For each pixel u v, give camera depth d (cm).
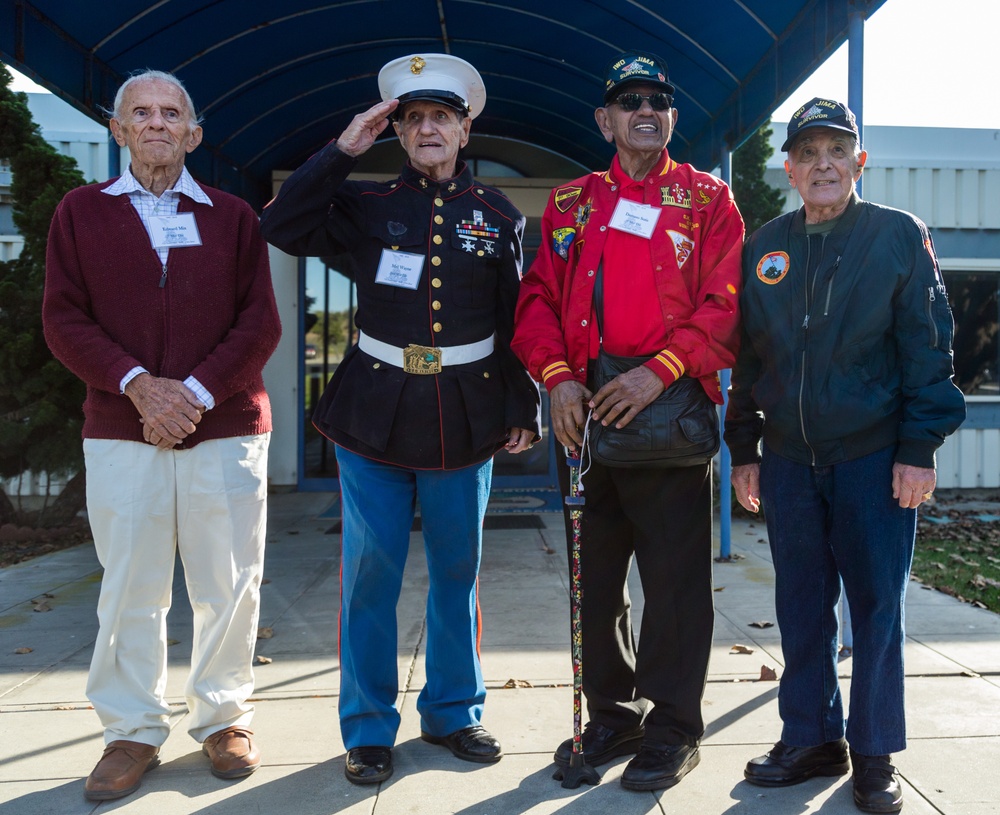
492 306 260
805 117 230
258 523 259
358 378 253
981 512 775
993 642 357
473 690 262
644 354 239
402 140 259
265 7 468
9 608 440
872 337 225
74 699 307
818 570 241
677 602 243
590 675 258
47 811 225
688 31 462
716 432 236
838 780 240
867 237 227
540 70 591
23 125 650
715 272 239
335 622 401
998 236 900
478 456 254
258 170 689
